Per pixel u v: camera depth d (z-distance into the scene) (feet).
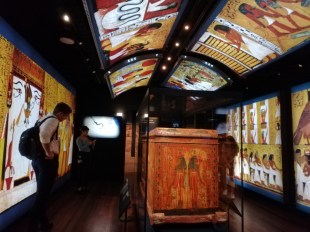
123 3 12.09
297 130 16.71
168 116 9.94
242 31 16.40
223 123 8.62
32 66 14.43
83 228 12.21
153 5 13.61
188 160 7.30
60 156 21.44
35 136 10.50
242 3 13.79
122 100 35.50
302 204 15.88
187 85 32.17
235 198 7.93
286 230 12.75
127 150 33.45
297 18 12.89
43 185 10.48
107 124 28.86
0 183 10.84
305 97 16.07
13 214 12.34
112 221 13.33
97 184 24.81
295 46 14.93
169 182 7.13
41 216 11.50
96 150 28.30
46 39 13.55
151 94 7.55
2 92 10.80
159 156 7.13
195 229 6.99
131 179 22.50
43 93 16.44
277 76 18.43
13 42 11.94
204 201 7.31
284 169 17.28
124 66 23.30
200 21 15.76
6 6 10.05
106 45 16.98
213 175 7.46
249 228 12.92
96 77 22.85
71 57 16.83
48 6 10.03
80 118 28.91
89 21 11.71
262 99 20.54
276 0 12.50
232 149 8.18
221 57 21.43
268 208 17.12
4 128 11.07
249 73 20.79
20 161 12.87
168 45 21.38
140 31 17.25
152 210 7.00
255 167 21.18
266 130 19.84
